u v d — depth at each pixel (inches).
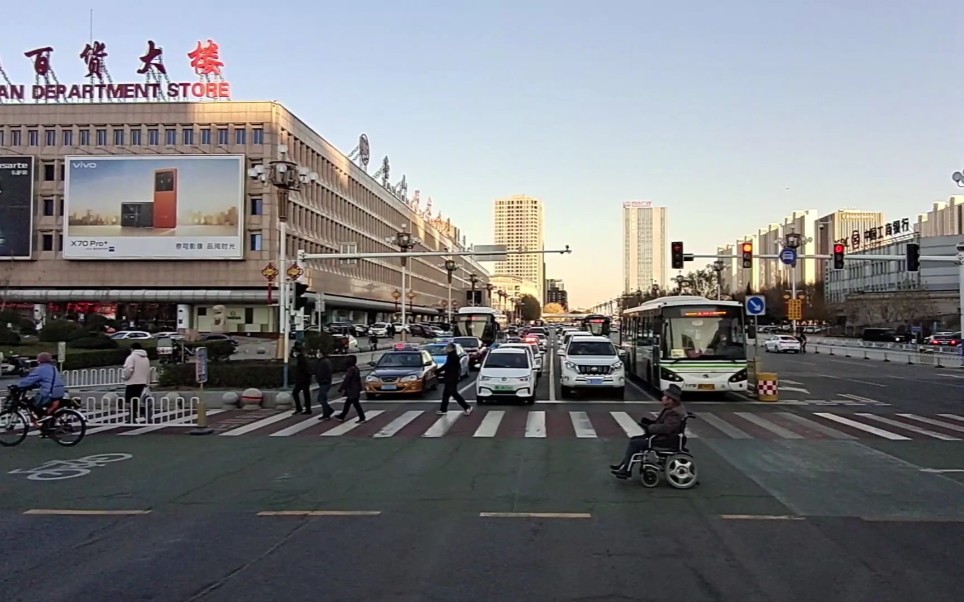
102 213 2662.4
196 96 2721.5
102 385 1052.5
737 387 885.8
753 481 417.7
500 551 281.9
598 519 331.6
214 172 2642.7
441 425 675.4
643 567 261.9
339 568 262.1
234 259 2647.6
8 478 437.4
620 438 589.9
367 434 623.5
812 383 1160.8
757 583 244.8
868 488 399.2
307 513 346.0
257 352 1831.9
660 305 941.8
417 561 269.7
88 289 2699.3
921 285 3272.6
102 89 2733.8
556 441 574.9
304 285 1011.9
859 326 3435.0
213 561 272.2
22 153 2726.4
